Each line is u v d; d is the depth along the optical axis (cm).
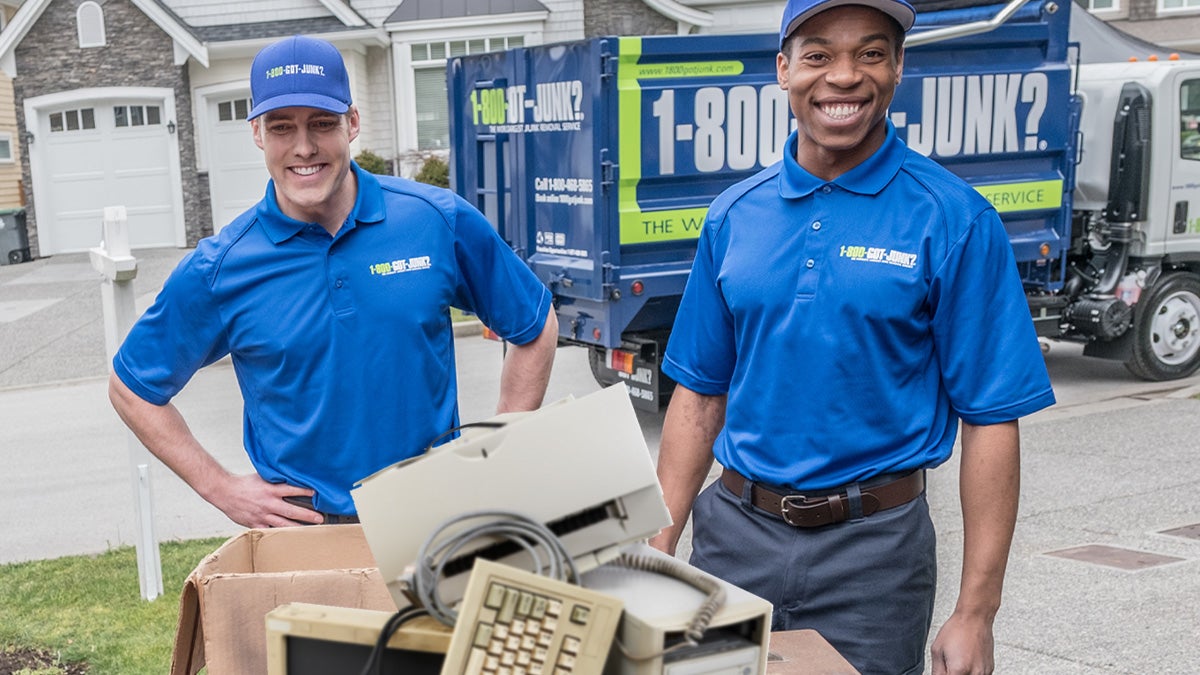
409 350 282
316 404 279
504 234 810
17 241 1873
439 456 170
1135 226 880
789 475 259
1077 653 429
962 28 714
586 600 156
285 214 280
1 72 1895
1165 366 913
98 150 1928
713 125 711
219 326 285
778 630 264
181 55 1875
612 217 699
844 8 245
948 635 248
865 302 249
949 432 259
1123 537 557
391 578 171
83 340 1259
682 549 562
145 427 289
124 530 632
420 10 1905
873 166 255
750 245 266
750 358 266
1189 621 454
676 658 165
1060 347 1084
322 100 266
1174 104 879
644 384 749
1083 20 1084
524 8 1894
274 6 1920
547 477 172
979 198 250
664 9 1909
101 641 446
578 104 708
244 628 216
